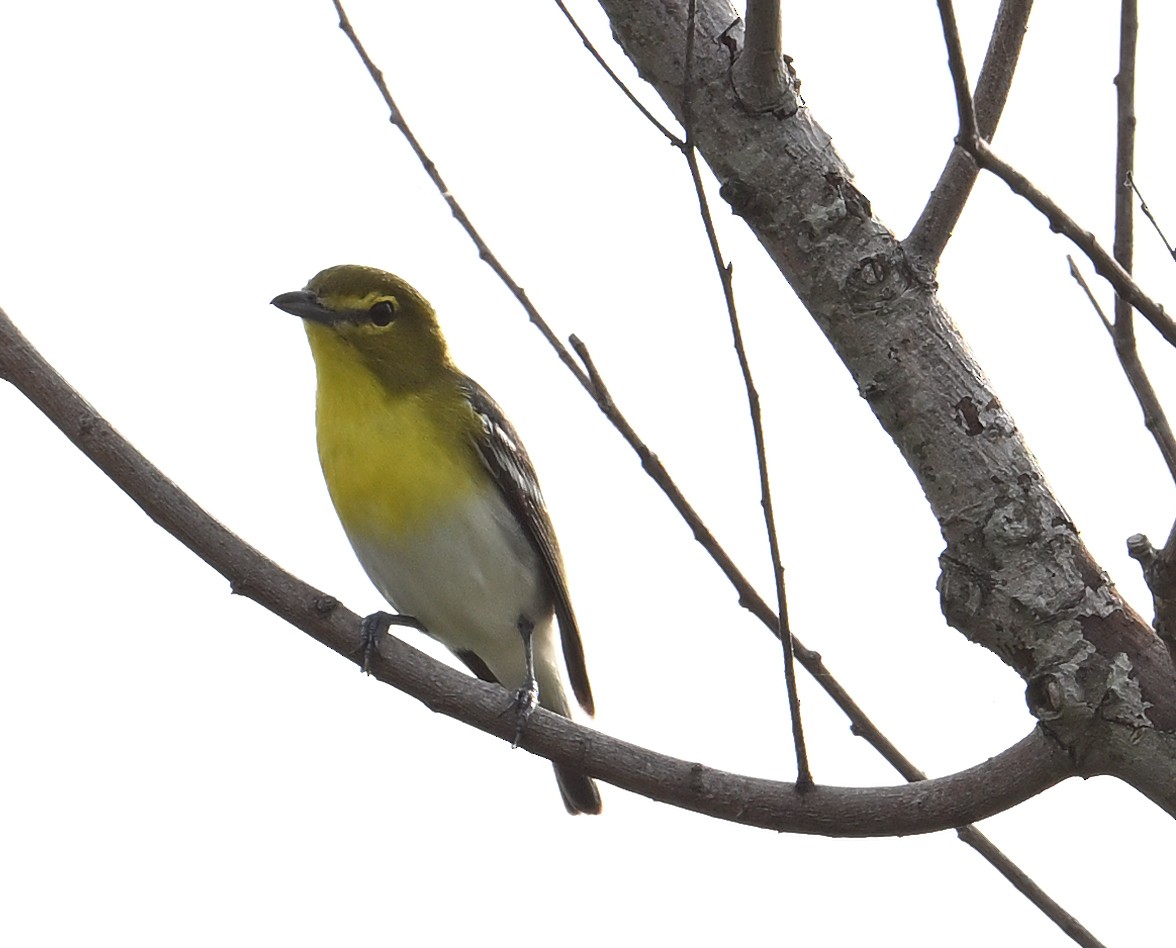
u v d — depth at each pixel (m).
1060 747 7.75
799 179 8.07
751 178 8.12
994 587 7.80
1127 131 8.18
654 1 8.28
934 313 8.05
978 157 6.86
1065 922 8.75
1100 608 7.68
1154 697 7.53
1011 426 7.95
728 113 8.12
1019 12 7.89
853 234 8.04
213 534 9.52
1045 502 7.83
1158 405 8.12
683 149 7.16
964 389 7.95
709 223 7.20
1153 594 6.88
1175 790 7.50
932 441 7.95
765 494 7.66
